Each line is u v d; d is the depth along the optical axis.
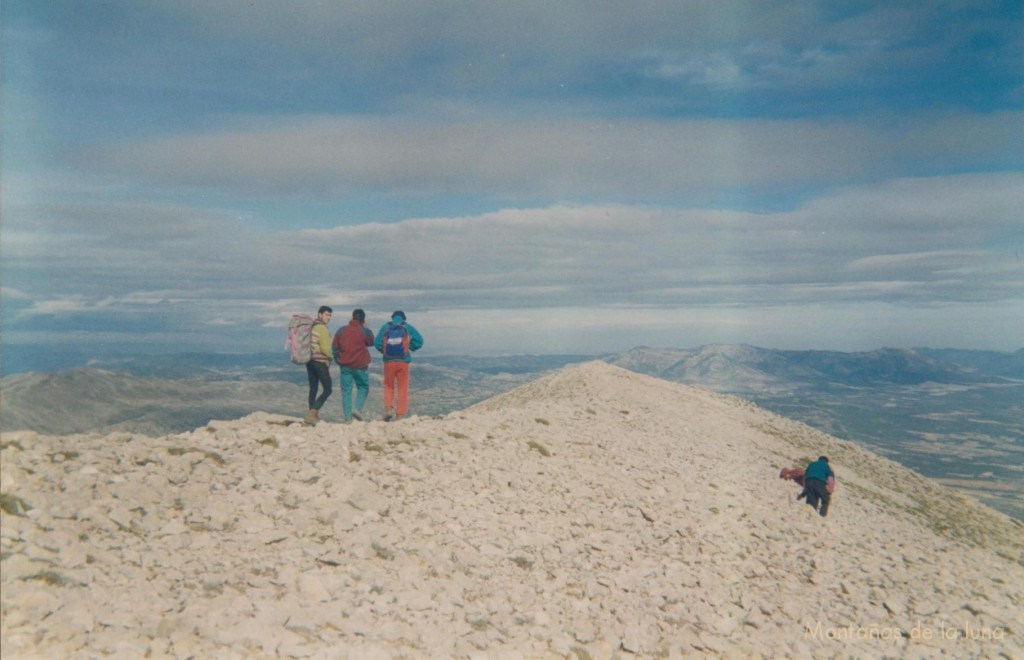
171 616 6.38
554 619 8.12
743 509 13.84
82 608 6.14
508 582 8.64
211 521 8.26
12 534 6.77
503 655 7.15
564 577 9.13
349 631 6.88
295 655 6.29
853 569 12.22
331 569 7.94
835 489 22.06
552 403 19.58
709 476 15.88
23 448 8.82
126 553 7.19
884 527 18.05
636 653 7.90
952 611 11.26
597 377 27.09
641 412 21.69
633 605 8.90
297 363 14.41
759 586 10.51
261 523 8.55
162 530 7.84
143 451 9.55
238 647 6.21
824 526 14.80
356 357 15.12
